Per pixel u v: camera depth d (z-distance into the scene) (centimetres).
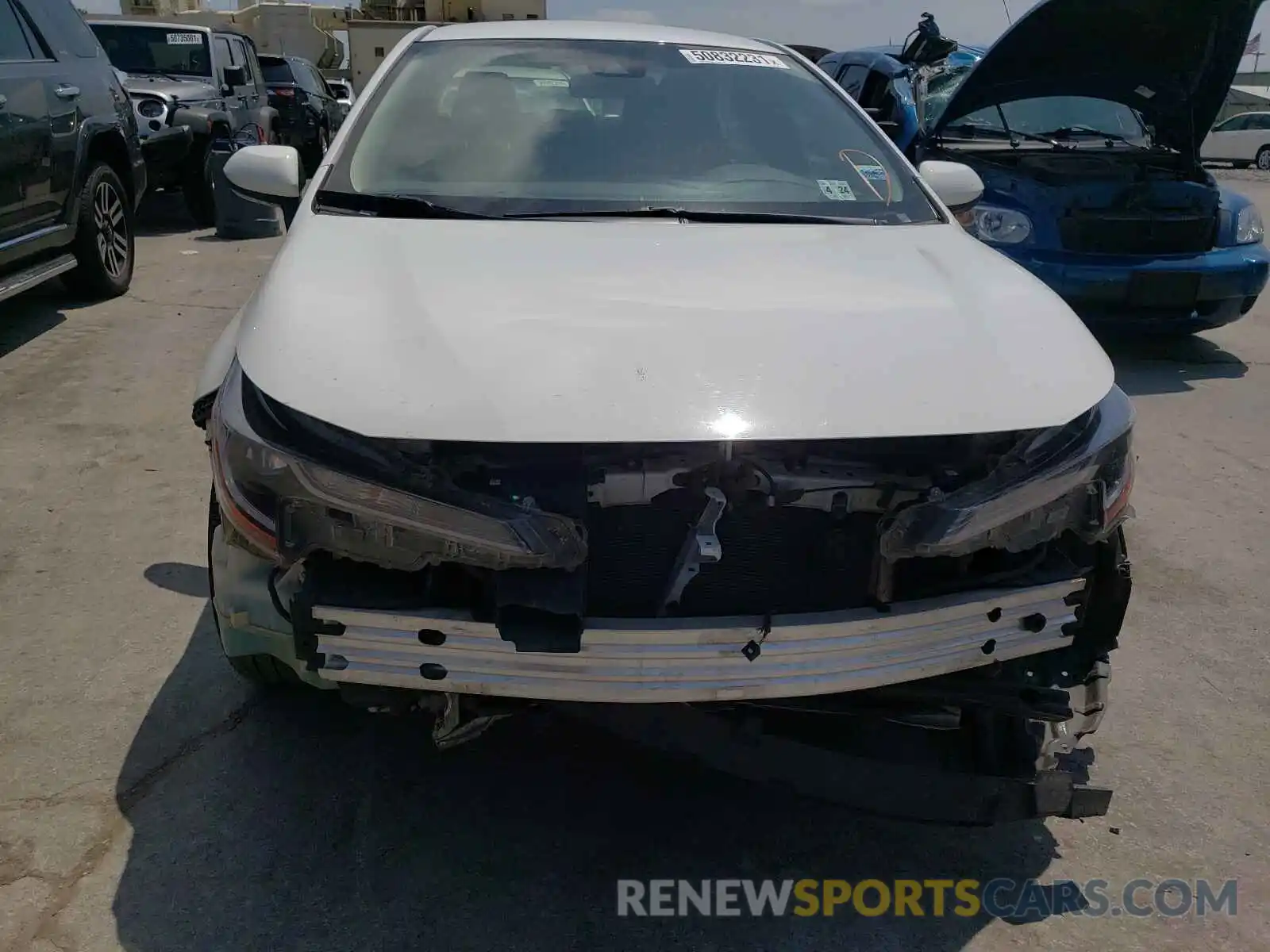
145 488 414
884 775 219
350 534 189
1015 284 249
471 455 190
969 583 211
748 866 241
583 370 194
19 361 560
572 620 189
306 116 1402
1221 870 246
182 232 974
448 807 253
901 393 199
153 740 271
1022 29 600
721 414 190
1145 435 532
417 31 356
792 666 195
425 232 255
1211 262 609
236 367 217
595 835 247
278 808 250
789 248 258
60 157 595
